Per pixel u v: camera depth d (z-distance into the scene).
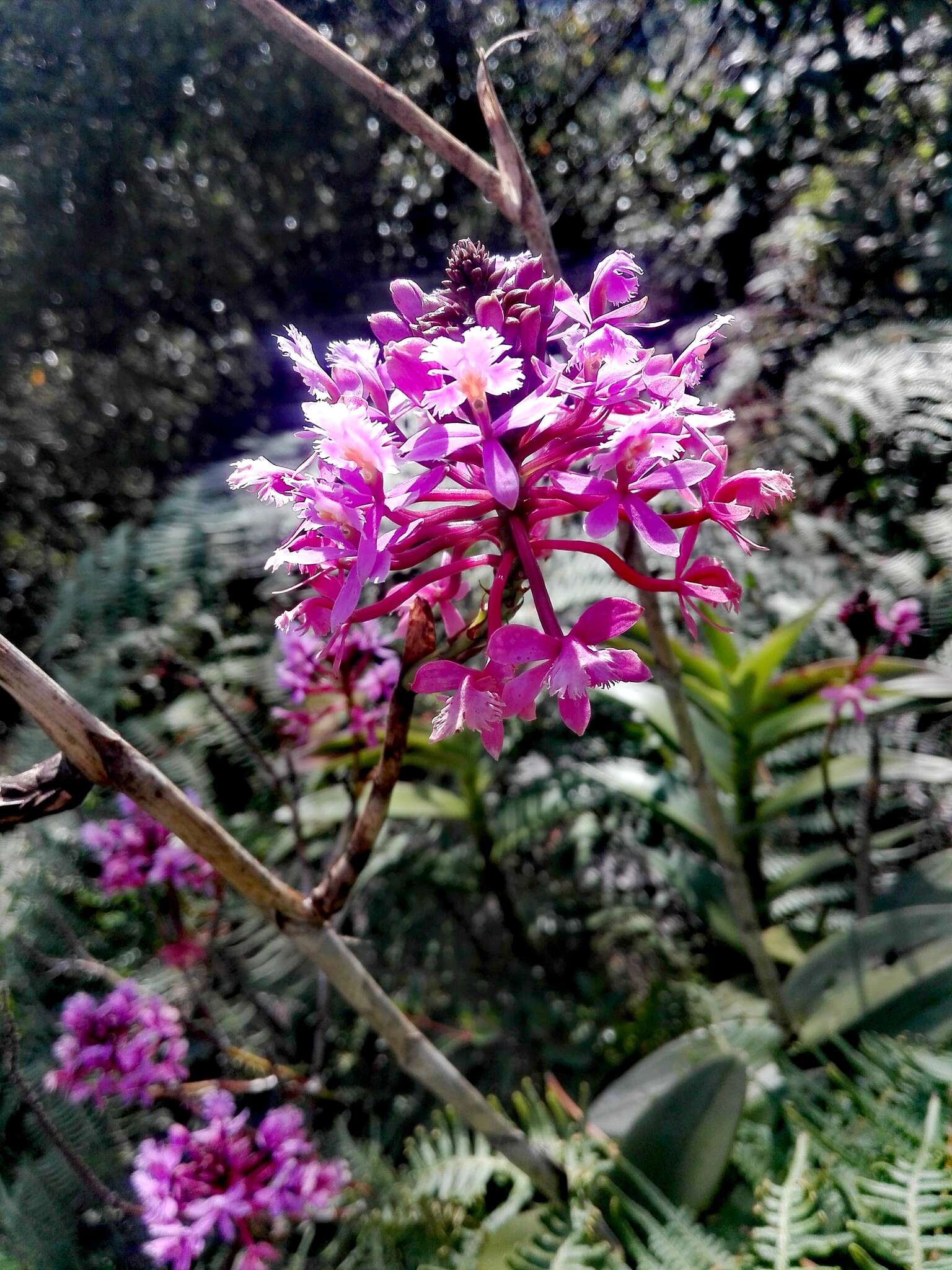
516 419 0.16
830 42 0.75
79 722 0.19
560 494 0.18
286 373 1.04
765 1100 0.32
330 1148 0.38
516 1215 0.31
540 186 1.07
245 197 0.96
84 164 0.90
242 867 0.21
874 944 0.33
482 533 0.18
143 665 0.56
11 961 0.41
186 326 1.00
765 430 0.62
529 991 0.43
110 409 0.95
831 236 0.74
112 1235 0.35
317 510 0.17
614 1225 0.29
